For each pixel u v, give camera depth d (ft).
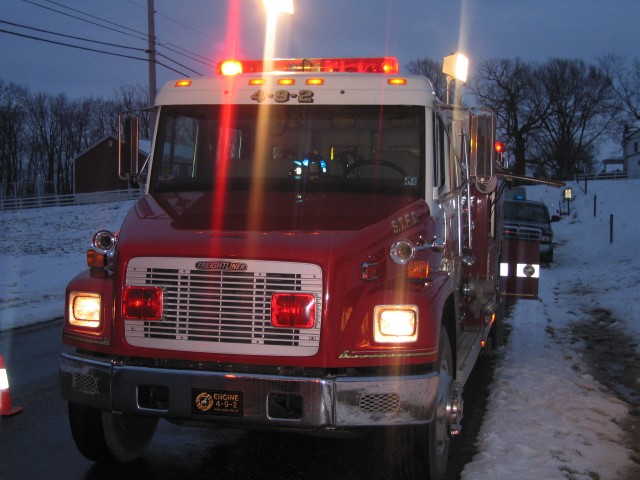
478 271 25.05
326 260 13.76
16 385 25.11
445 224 17.99
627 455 17.49
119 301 14.52
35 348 32.24
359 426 13.61
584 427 19.69
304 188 17.49
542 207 76.54
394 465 15.23
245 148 18.25
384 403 13.67
